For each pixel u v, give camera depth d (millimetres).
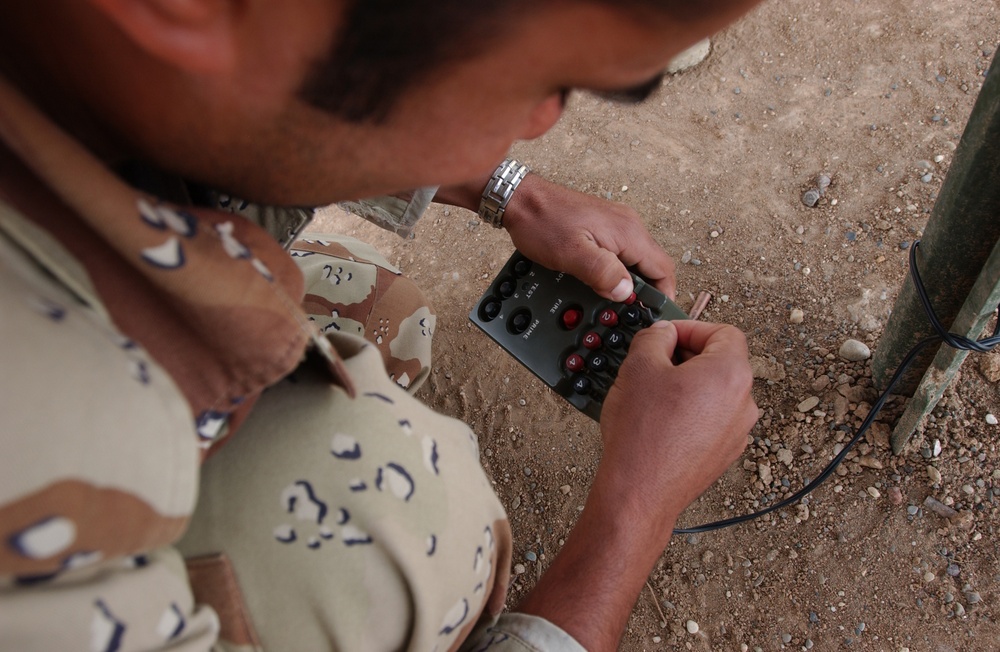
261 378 468
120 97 390
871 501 1157
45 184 385
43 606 353
